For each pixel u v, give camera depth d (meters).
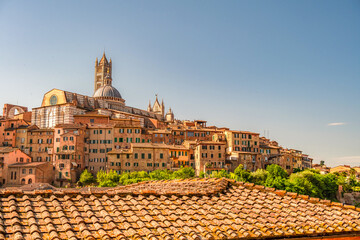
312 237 16.44
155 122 190.12
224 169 140.25
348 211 19.31
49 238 13.20
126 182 112.12
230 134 159.00
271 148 171.62
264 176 128.75
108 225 14.77
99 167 143.75
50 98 174.25
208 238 14.57
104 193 17.72
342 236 17.02
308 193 123.44
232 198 19.62
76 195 17.17
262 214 17.84
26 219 14.31
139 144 139.88
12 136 148.00
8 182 127.75
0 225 13.38
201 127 192.62
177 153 146.00
